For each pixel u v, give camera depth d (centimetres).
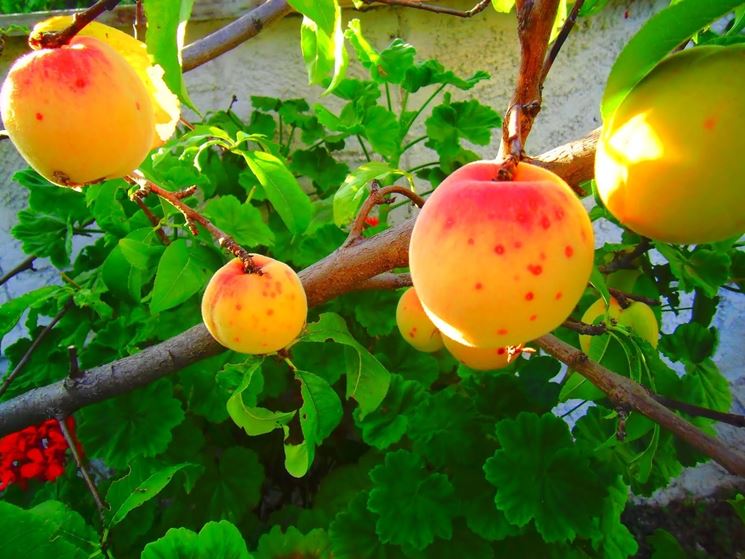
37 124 16
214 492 46
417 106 65
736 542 61
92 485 32
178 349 31
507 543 40
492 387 43
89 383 32
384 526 38
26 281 66
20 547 25
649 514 65
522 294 13
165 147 32
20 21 59
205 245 37
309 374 31
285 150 61
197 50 39
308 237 49
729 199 14
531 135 63
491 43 62
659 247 39
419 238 15
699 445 25
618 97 16
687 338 43
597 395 32
